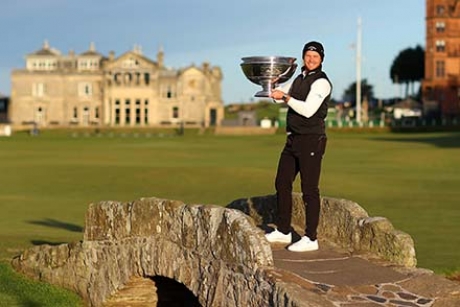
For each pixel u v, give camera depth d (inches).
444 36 6151.6
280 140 4028.1
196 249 472.4
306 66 474.9
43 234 912.9
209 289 455.2
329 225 516.7
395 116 6333.7
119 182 1743.4
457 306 386.0
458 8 6156.5
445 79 6156.5
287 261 448.8
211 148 3238.2
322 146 478.3
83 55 7081.7
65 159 2501.2
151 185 1696.6
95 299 573.0
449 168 2128.4
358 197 1419.8
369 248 474.6
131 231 539.2
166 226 506.3
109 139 4441.4
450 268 654.5
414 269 438.0
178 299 557.3
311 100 464.4
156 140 4195.4
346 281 414.0
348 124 5054.1
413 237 890.1
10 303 572.1
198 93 6653.5
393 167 2151.8
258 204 575.8
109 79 6806.1
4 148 3272.6
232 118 7564.0
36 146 3464.6
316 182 478.0
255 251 416.5
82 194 1560.0
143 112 6756.9
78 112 6993.1
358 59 5088.6
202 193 1566.2
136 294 551.8
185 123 6619.1
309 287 397.4
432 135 4099.4
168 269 500.4
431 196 1425.9
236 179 1743.4
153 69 6752.0
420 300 393.1
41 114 7032.5
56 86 6998.0
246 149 3174.2
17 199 1432.1
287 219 500.7
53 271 613.9
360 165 2223.2
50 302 572.4
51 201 1409.9
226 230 440.8
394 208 1248.2
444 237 890.1
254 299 411.2
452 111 6131.9
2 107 7495.1
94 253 575.8
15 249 757.9
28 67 7145.7
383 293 398.6
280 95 465.4
